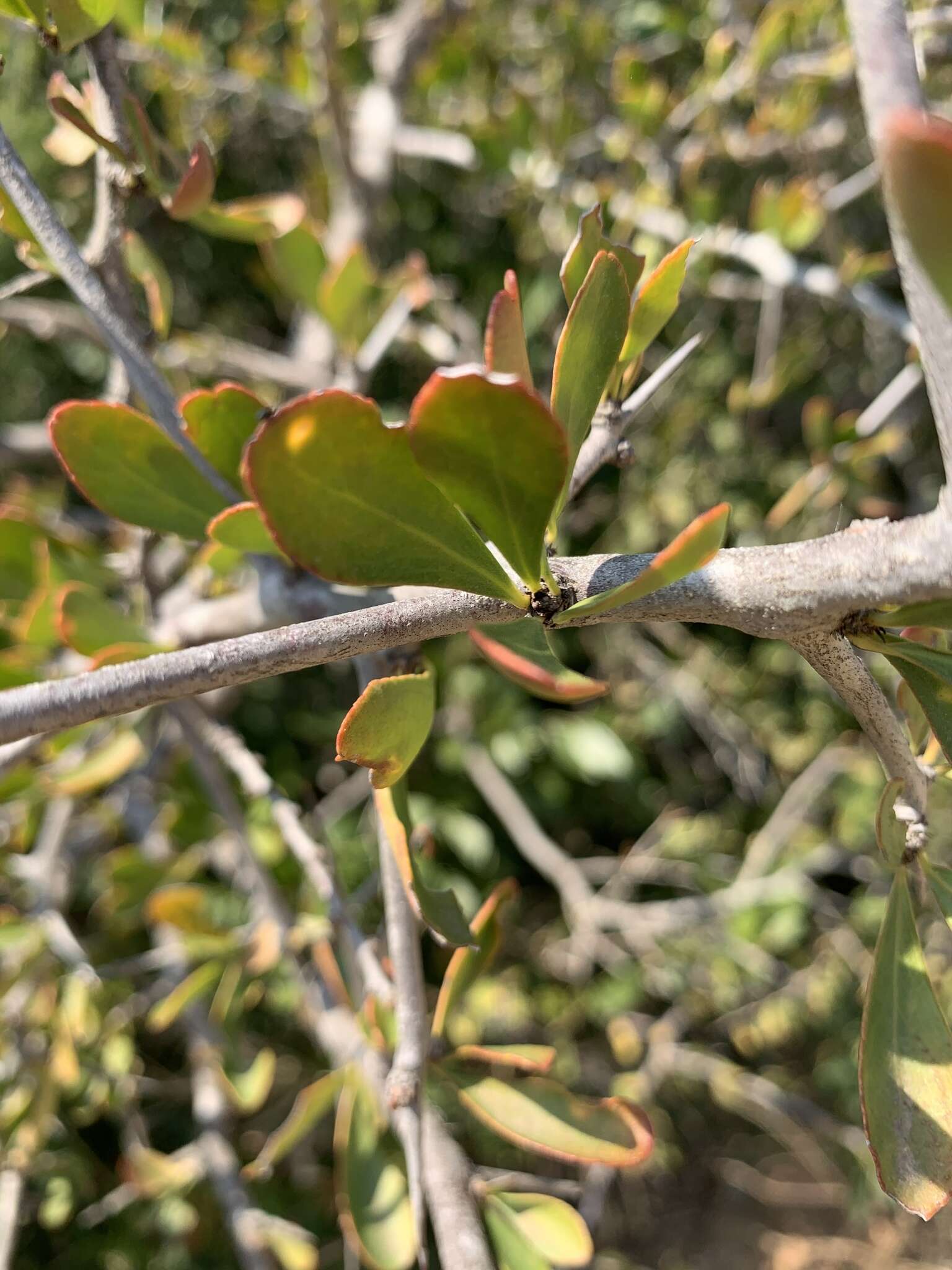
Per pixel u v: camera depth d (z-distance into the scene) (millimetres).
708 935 480
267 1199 422
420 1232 109
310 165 413
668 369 113
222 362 328
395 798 106
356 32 380
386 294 254
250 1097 205
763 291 310
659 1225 581
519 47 408
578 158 354
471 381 60
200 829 280
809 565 71
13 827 283
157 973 378
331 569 68
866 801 502
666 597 74
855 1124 542
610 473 566
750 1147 610
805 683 558
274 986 376
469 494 67
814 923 556
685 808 598
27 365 526
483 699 497
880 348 462
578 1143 116
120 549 307
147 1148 314
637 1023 519
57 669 194
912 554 68
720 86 296
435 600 72
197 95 350
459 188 512
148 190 131
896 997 88
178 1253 411
